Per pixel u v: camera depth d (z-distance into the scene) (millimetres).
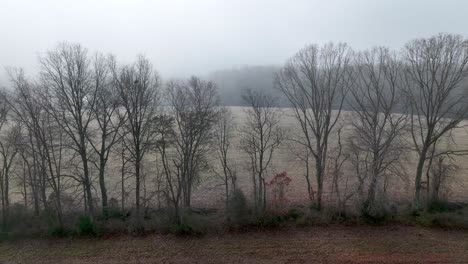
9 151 29469
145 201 27859
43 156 26062
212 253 23016
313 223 26703
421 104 27547
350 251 22656
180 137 28969
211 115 29141
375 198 27094
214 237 25172
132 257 22703
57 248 23859
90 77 30781
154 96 31484
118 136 30766
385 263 21062
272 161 38438
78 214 27219
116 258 22578
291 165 37562
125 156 30891
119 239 25031
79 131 26109
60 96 25766
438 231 25016
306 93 29703
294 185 33062
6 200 26625
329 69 35250
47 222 25797
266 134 36125
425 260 21250
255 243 24188
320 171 29016
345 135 37625
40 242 24625
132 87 26625
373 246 23203
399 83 31234
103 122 27438
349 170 31609
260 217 26500
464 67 25844
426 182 28094
